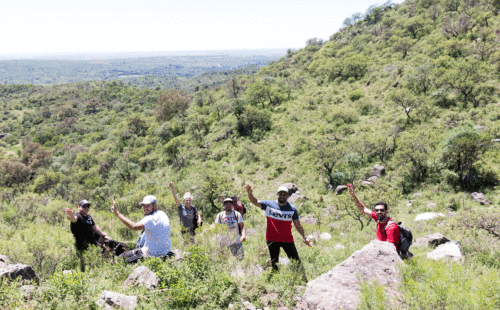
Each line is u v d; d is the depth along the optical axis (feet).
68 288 9.48
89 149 258.37
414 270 9.31
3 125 579.48
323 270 14.53
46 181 136.56
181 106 237.66
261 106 175.11
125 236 27.86
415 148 79.46
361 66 185.26
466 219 28.35
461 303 7.04
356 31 375.66
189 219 17.99
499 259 16.31
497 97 93.20
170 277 10.14
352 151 98.32
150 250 13.50
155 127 231.09
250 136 147.64
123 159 173.68
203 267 10.91
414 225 45.19
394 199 50.06
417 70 123.03
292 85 201.67
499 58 109.50
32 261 13.98
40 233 16.81
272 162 119.55
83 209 15.83
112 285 10.58
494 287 7.45
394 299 8.08
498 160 64.28
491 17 148.77
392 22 282.97
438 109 101.40
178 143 169.58
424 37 187.01
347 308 8.45
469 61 115.03
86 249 14.71
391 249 11.62
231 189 85.30
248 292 10.31
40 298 8.94
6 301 8.66
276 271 12.18
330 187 89.61
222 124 173.88
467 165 66.28
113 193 123.34
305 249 19.95
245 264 12.98
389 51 198.70
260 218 62.85
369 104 129.59
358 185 79.61
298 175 104.17
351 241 32.65
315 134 126.21
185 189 110.83
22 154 238.89
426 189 68.59
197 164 143.43
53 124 531.50
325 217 61.77
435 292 7.67
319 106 156.87
